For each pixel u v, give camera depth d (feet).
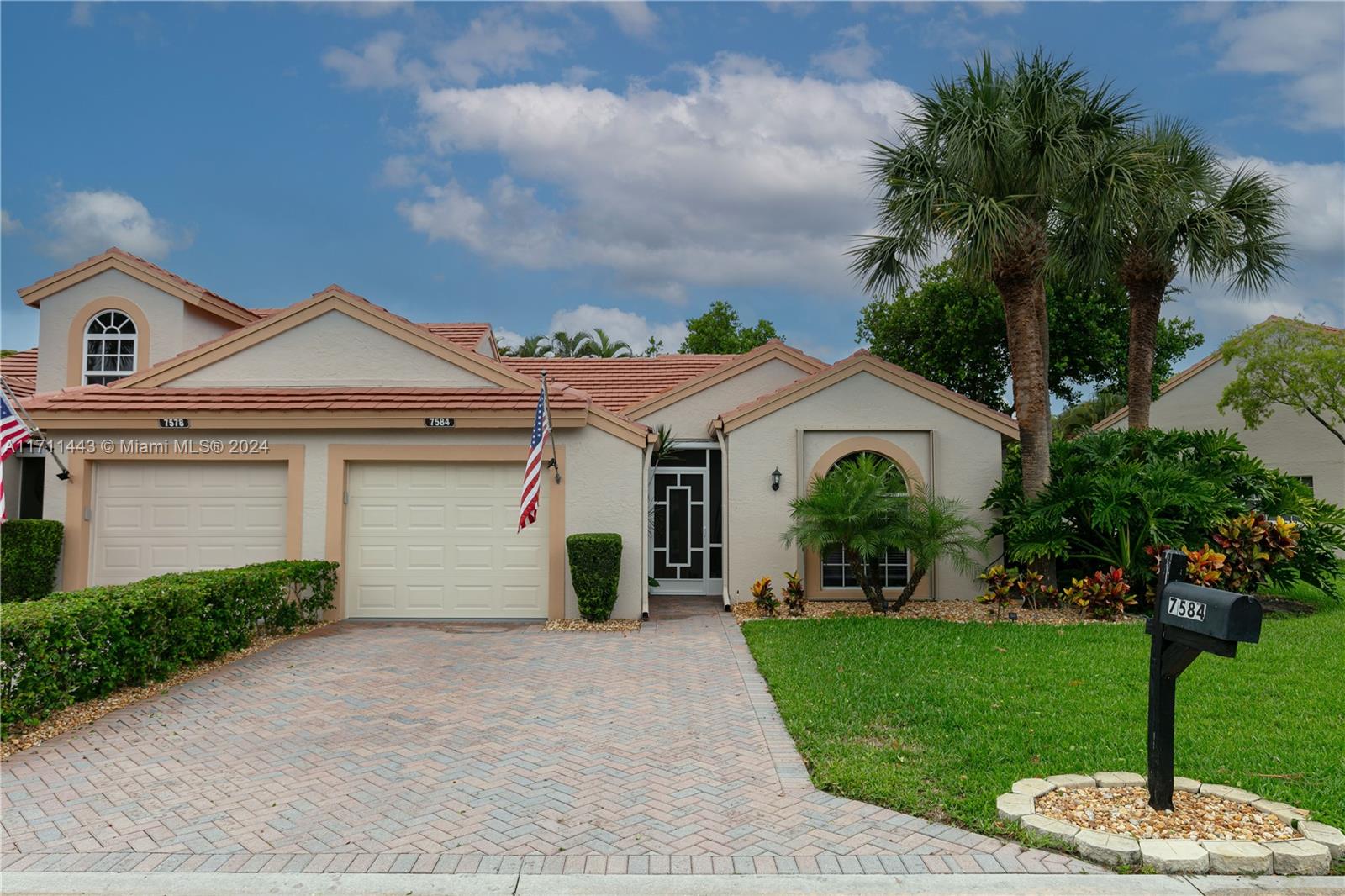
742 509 47.52
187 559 41.81
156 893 14.28
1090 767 19.66
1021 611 42.60
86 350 51.85
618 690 28.07
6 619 23.04
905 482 47.62
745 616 43.37
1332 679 27.73
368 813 17.71
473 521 42.19
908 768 19.81
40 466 52.19
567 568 41.81
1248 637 14.90
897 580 48.01
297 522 41.42
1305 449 71.26
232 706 25.91
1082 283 55.36
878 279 48.57
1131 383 54.70
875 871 14.93
